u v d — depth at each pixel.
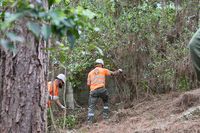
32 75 4.00
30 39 3.58
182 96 10.41
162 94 12.70
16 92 3.98
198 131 7.64
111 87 13.73
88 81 12.22
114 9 12.75
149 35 12.98
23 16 1.65
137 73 13.20
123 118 11.16
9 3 2.51
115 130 9.73
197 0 13.05
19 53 3.95
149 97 12.68
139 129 9.03
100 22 12.15
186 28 12.74
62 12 1.74
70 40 1.91
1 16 2.27
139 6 13.02
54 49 2.79
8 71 3.98
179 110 10.15
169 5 13.19
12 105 3.99
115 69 13.47
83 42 8.38
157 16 12.91
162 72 12.79
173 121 9.09
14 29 3.33
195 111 9.06
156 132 8.15
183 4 13.11
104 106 12.10
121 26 13.02
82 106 14.41
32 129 4.01
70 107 13.27
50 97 7.00
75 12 2.01
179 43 12.69
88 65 12.73
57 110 12.28
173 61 12.60
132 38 13.05
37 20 1.74
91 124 11.47
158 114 10.50
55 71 10.84
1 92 4.02
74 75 12.91
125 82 13.39
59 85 9.86
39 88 4.06
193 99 10.11
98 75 12.03
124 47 13.19
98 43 12.64
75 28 1.96
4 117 4.00
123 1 13.09
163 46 12.93
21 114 3.99
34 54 3.98
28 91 4.00
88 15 2.08
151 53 13.02
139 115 10.96
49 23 1.79
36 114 4.04
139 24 12.95
